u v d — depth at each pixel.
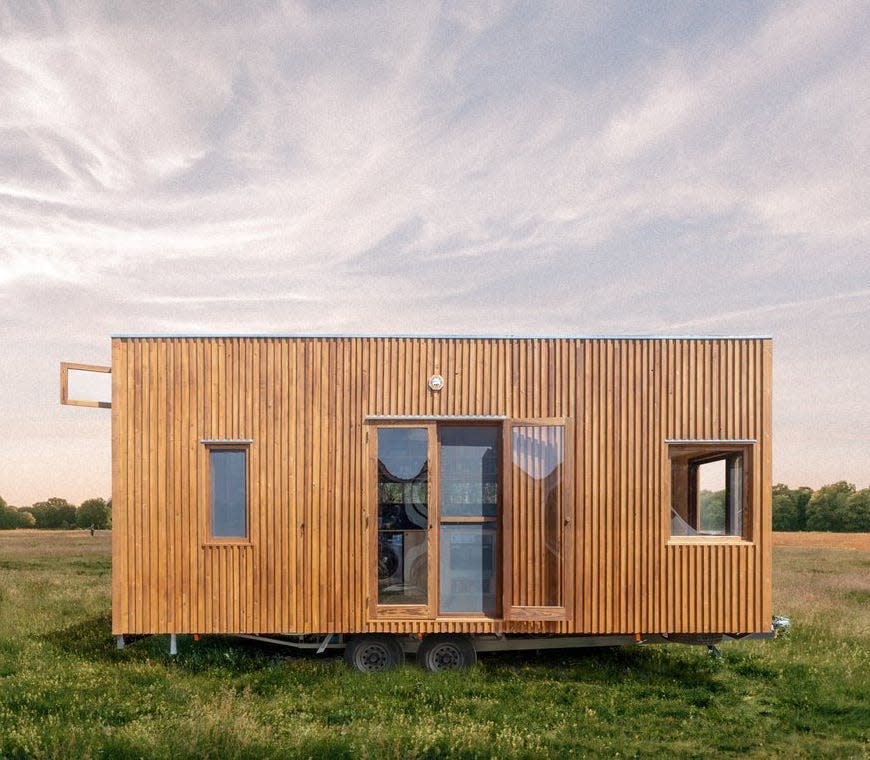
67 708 6.79
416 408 8.32
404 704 7.04
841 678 8.21
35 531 41.44
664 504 8.24
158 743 5.61
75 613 11.61
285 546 8.23
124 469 8.30
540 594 8.12
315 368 8.38
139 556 8.23
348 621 8.14
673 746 6.18
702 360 8.35
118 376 8.37
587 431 8.30
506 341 8.39
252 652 9.09
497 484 8.34
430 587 8.16
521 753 5.75
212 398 8.36
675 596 8.17
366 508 8.23
